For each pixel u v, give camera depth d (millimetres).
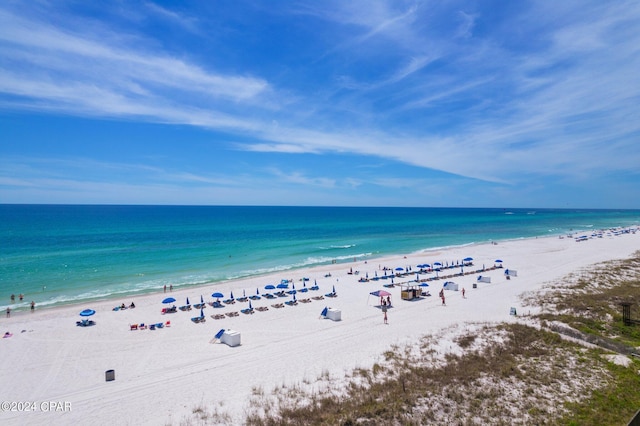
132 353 24484
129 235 93625
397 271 52156
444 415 15344
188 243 79688
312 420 15047
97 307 35312
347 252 70625
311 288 42312
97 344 26125
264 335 27781
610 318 26234
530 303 32719
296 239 90812
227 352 24438
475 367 19828
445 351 22406
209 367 22016
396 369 20172
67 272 50000
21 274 48531
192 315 33094
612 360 20109
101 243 77750
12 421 16359
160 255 63844
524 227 138250
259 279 47688
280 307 35469
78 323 30484
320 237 96188
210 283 45656
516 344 22844
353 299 38312
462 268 51969
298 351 24203
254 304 36750
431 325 28141
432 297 38562
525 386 17703
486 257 63750
